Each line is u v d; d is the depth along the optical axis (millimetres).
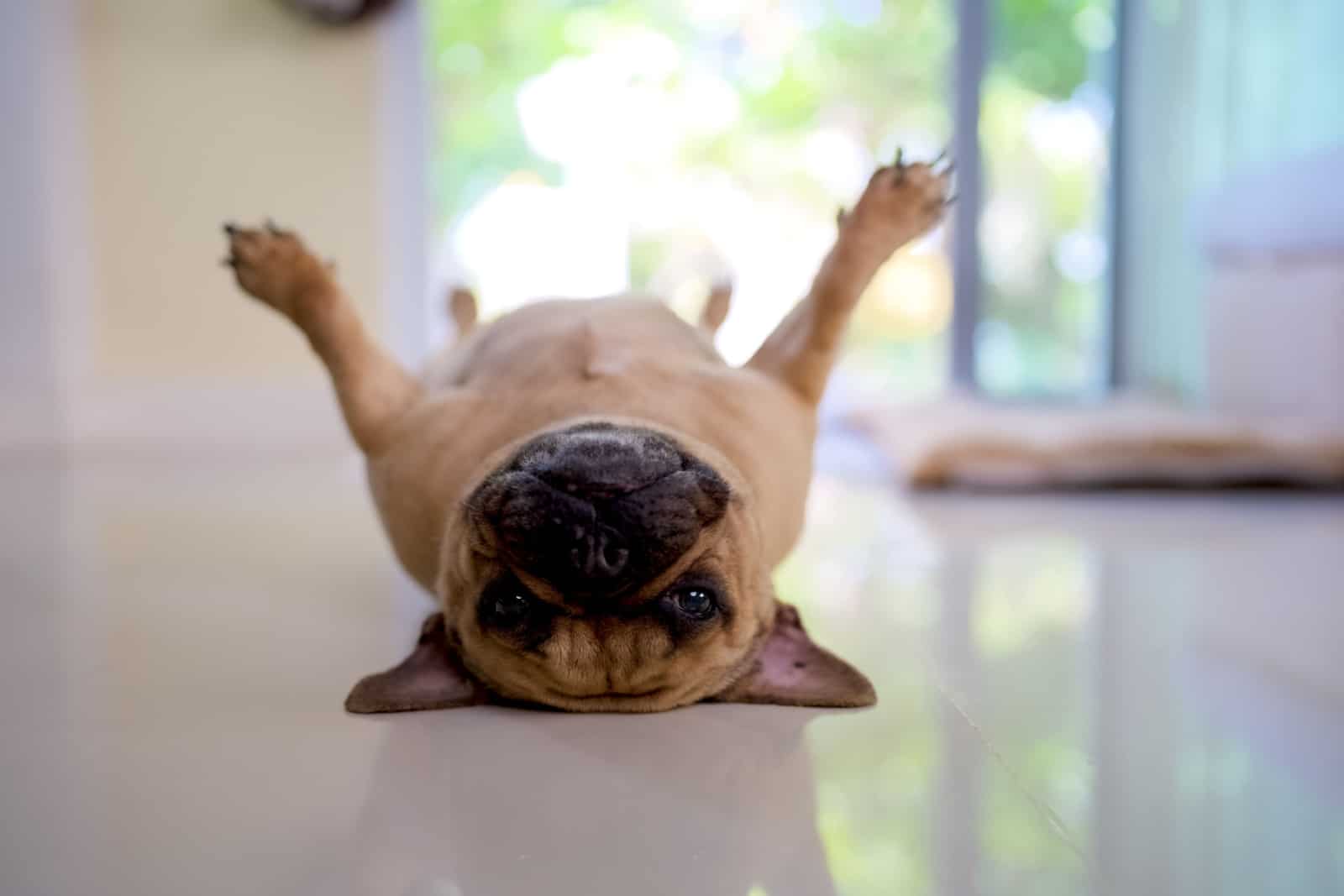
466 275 3986
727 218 3982
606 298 1506
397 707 1132
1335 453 2518
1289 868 852
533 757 1028
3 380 3195
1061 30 3840
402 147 3463
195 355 3426
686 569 1033
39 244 3172
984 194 3811
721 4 3912
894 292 4020
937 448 2584
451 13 3824
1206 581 1729
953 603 1612
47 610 1551
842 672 1165
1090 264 3979
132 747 1057
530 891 802
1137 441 2551
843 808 936
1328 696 1224
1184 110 3615
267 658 1334
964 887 815
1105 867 852
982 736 1098
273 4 3354
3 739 1079
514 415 1253
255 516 2252
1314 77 2955
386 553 1913
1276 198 2877
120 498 2467
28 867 834
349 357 1381
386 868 833
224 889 803
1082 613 1554
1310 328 2830
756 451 1228
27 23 3084
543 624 1038
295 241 1371
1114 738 1103
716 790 966
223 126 3375
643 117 3986
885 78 3902
